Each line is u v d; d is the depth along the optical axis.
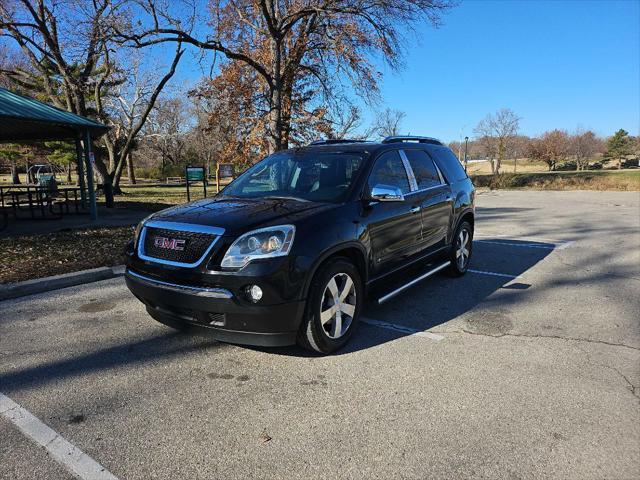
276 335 3.50
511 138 53.44
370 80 15.85
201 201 4.55
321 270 3.72
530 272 6.96
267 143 17.83
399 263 4.88
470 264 7.51
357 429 2.89
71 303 5.38
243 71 18.70
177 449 2.69
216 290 3.39
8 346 4.14
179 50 23.69
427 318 4.89
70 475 2.46
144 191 29.92
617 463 2.55
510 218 14.36
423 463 2.56
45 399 3.23
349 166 4.61
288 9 16.77
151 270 3.76
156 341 4.26
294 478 2.44
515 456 2.62
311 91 19.17
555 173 46.12
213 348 4.10
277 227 3.55
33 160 41.91
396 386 3.43
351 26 14.98
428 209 5.40
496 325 4.69
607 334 4.46
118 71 25.14
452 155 6.68
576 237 10.38
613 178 32.97
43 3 19.06
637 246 9.16
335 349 3.99
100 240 9.27
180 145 60.00
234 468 2.52
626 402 3.20
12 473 2.47
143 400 3.23
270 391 3.36
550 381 3.50
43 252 7.88
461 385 3.44
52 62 23.00
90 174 12.80
